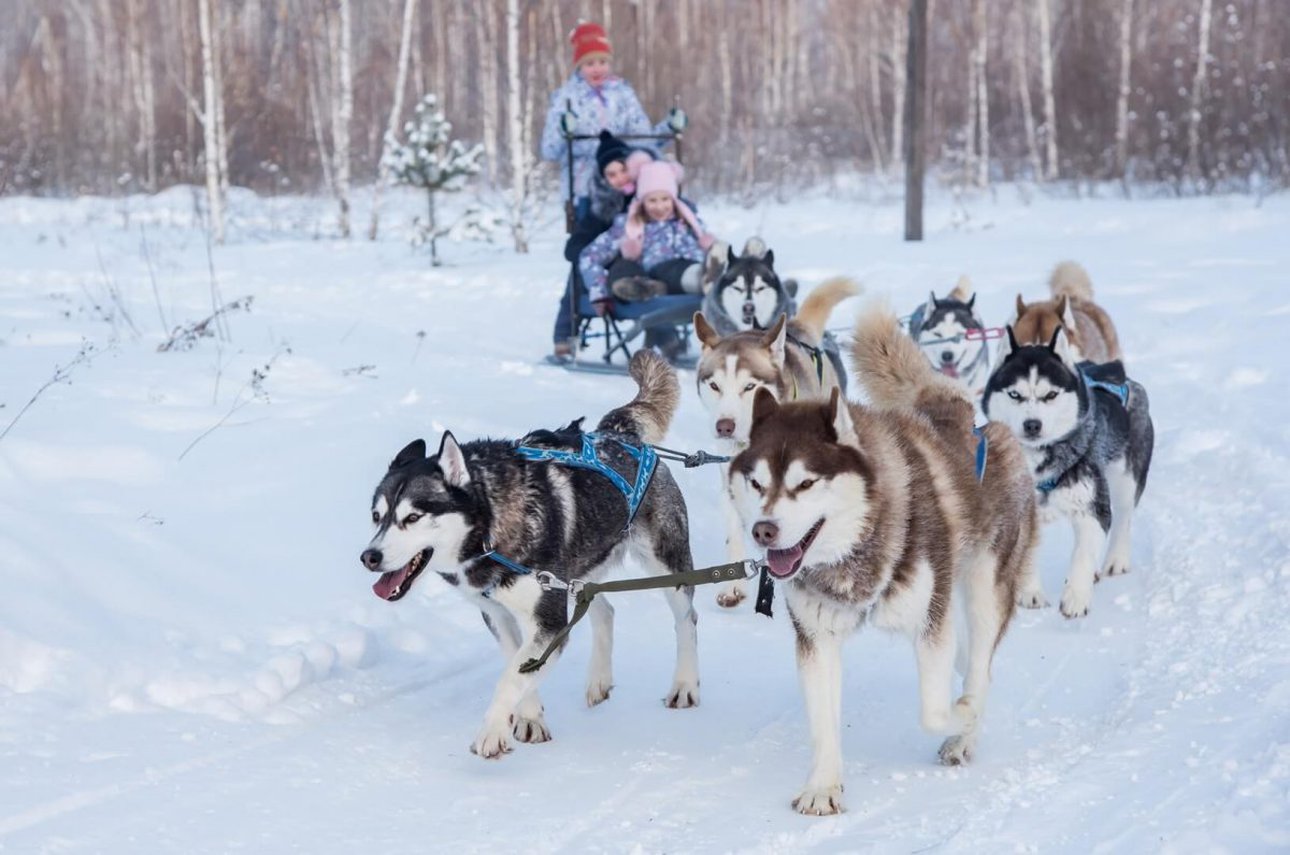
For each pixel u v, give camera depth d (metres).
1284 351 8.96
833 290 7.04
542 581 4.14
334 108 22.88
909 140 16.28
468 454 4.22
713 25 31.91
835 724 3.80
